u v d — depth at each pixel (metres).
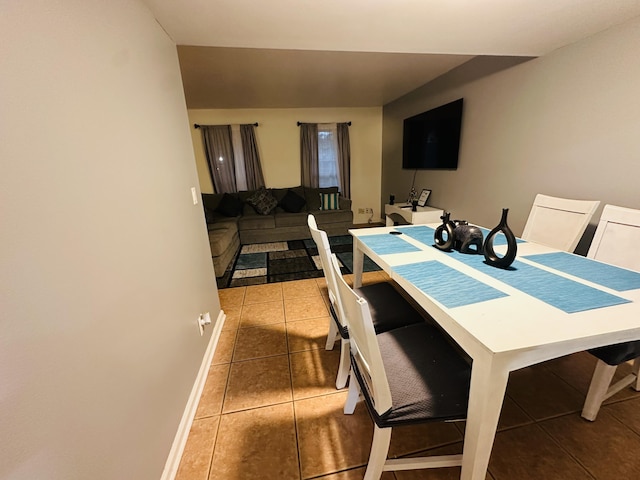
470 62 2.87
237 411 1.40
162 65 1.46
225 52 2.46
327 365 1.71
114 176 0.91
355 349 1.06
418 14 1.50
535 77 2.23
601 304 0.91
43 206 0.61
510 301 0.95
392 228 2.10
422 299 1.04
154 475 1.00
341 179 5.32
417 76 3.36
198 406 1.43
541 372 1.57
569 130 2.03
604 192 1.87
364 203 5.70
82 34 0.80
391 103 4.81
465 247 1.47
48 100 0.65
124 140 0.99
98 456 0.72
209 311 1.94
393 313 1.40
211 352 1.81
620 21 1.65
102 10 0.91
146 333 1.02
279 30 1.64
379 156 5.51
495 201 2.77
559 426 1.25
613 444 1.16
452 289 1.05
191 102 4.16
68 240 0.67
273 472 1.12
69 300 0.66
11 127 0.55
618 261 1.37
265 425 1.32
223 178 4.96
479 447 0.81
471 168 3.04
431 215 3.52
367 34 1.73
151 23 1.34
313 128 5.04
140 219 1.06
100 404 0.74
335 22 1.56
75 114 0.74
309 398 1.46
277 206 5.00
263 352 1.84
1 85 0.54
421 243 1.69
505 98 2.53
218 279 3.08
